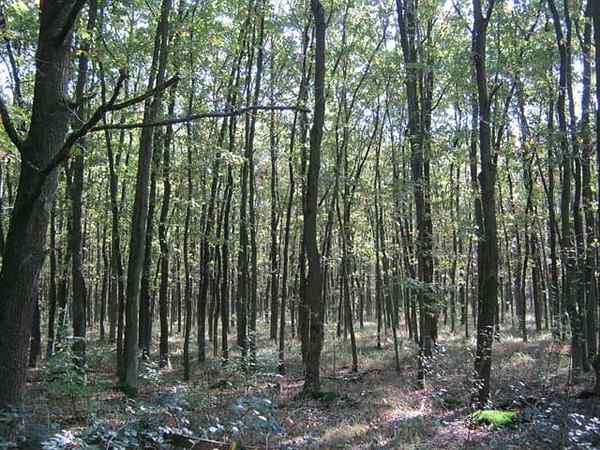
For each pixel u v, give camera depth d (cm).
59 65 652
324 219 2569
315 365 1352
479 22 1211
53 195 652
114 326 2797
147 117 1374
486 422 980
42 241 636
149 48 1552
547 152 1664
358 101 2261
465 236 1794
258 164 2903
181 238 2683
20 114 911
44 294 3366
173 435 673
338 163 2008
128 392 1300
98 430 579
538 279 3084
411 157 1708
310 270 1369
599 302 1867
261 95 2133
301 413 1166
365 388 1545
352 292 3425
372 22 2066
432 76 1817
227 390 1452
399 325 3641
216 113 583
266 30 2034
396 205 1836
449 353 2022
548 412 932
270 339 2791
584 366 1548
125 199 2386
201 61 1667
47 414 938
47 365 1063
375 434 963
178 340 3044
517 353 1936
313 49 1977
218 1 1670
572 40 1828
